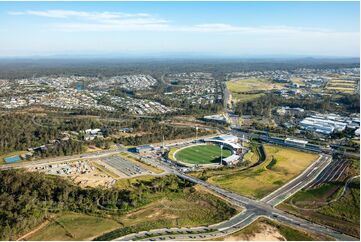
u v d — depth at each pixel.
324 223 178.88
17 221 169.00
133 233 166.62
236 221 179.50
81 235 165.88
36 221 174.62
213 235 165.00
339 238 164.75
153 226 174.12
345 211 191.50
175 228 172.12
